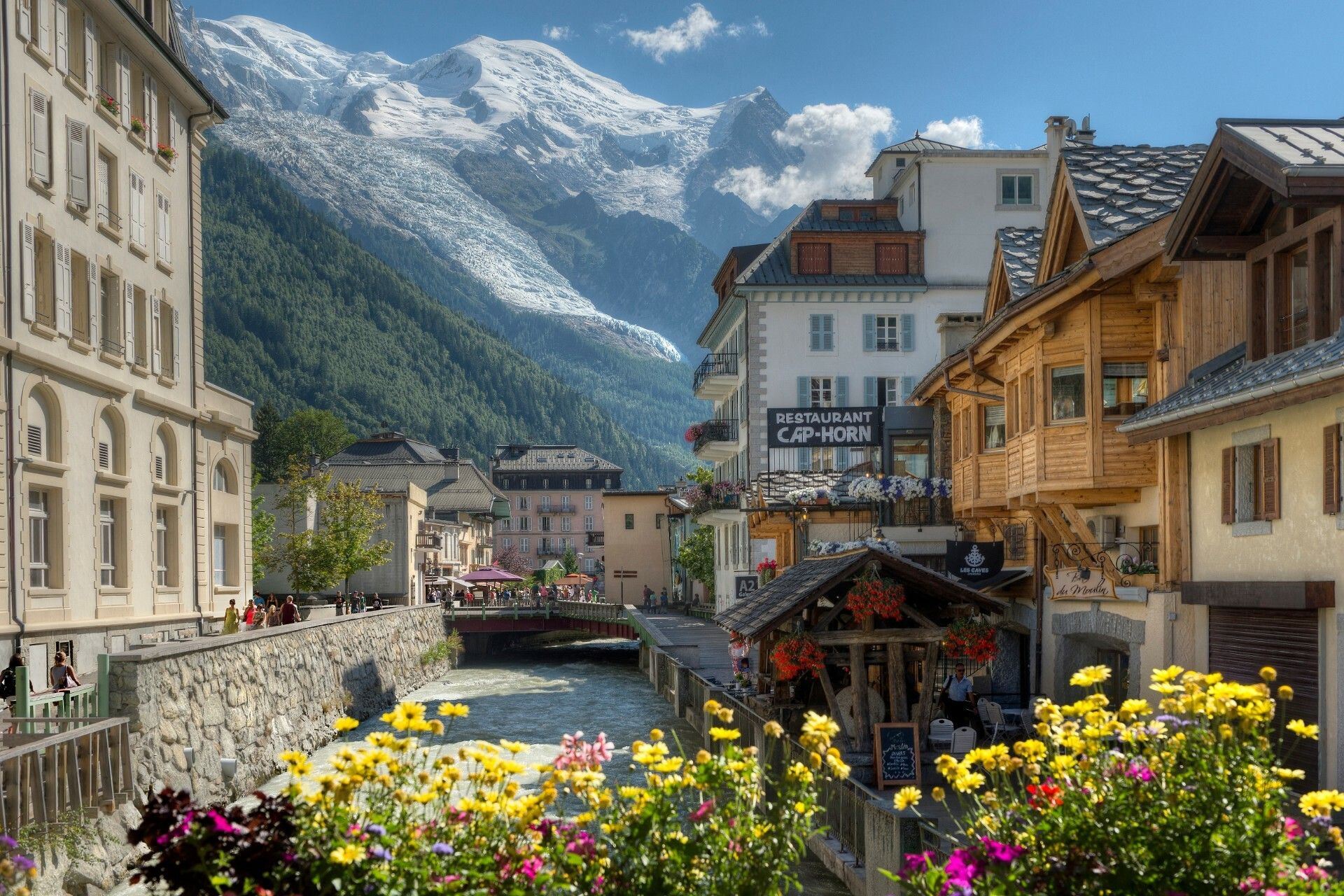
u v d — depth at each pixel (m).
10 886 6.54
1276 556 14.30
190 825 5.07
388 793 5.65
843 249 50.50
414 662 49.75
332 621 35.91
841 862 14.10
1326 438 13.06
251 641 26.86
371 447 151.00
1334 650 13.00
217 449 37.09
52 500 26.42
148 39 31.30
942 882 5.57
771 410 30.09
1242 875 5.35
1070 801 5.69
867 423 30.09
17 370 24.56
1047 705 6.34
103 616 28.48
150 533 31.70
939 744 19.05
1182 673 6.52
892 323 50.44
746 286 49.56
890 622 19.03
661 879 5.58
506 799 5.68
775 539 48.00
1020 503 21.84
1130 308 18.72
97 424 28.47
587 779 5.93
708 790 5.95
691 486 60.72
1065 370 19.48
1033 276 23.23
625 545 96.94
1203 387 15.53
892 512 29.75
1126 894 5.30
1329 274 13.48
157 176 33.09
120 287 30.31
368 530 60.16
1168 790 5.59
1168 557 17.03
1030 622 24.12
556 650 72.12
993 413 24.56
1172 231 15.32
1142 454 18.50
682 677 35.44
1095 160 20.83
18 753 13.93
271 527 63.38
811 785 6.06
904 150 56.34
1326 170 12.66
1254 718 5.93
